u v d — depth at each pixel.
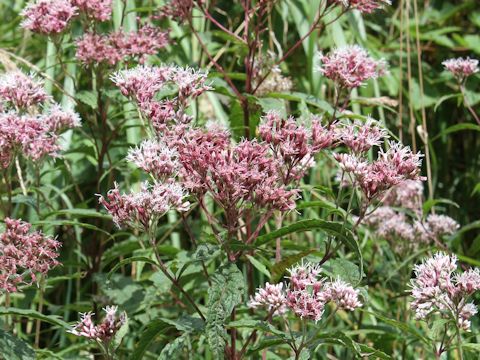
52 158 4.75
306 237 5.84
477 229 7.01
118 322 3.46
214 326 3.11
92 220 5.40
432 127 7.30
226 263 3.23
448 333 4.52
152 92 3.74
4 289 3.56
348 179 4.85
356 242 3.38
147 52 4.62
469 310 3.59
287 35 6.94
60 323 3.49
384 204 5.38
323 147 3.58
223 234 3.64
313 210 5.73
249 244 3.48
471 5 7.61
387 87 7.04
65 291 5.93
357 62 4.05
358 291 3.27
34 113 4.33
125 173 5.21
